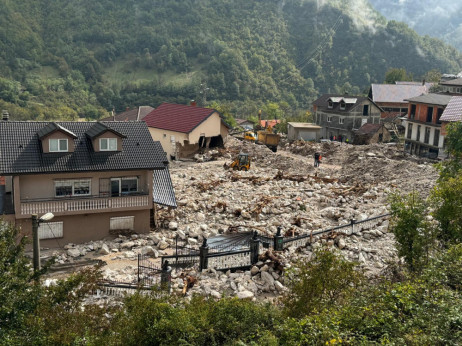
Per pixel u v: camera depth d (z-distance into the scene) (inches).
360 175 2235.5
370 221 1294.3
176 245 1180.5
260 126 4274.1
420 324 620.7
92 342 580.1
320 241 1179.9
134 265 1128.8
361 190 1795.0
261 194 1723.7
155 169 1330.0
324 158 2723.9
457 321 605.3
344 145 2903.5
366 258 1123.9
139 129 1428.4
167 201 1373.0
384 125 3580.2
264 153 2753.4
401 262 1033.5
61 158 1277.1
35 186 1255.5
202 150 2755.9
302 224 1384.1
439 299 667.4
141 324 621.6
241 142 3038.9
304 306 708.7
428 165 2138.3
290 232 1273.4
